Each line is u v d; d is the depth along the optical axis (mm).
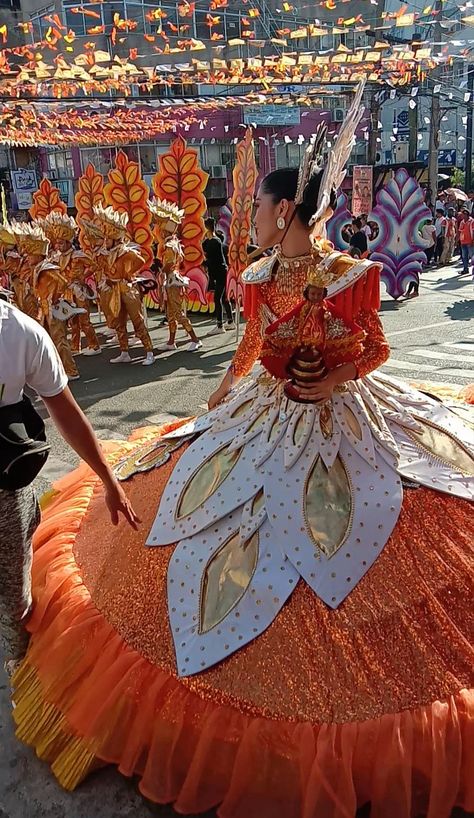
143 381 7723
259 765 1782
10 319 1850
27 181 21281
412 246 12148
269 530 2037
